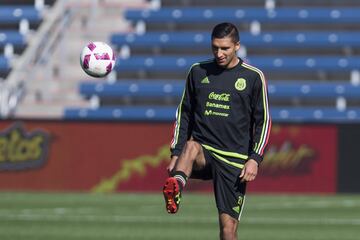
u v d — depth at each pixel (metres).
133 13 111.12
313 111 101.12
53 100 104.75
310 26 110.25
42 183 73.69
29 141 73.88
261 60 106.31
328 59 106.00
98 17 110.75
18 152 73.88
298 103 104.19
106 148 73.44
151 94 104.44
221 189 24.48
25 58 106.94
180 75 107.81
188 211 54.25
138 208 56.34
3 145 73.88
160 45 108.56
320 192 72.38
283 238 39.75
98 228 43.69
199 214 52.22
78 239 38.62
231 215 24.58
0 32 109.12
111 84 105.12
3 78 107.06
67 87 105.56
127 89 104.81
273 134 72.62
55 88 105.38
